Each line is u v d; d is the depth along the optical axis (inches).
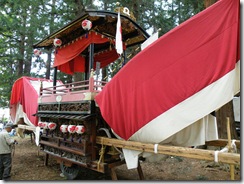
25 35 519.8
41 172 252.7
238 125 380.5
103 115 168.7
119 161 192.5
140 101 152.0
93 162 190.7
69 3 442.3
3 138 228.1
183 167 264.7
